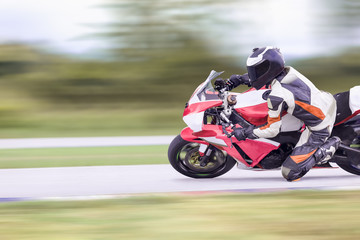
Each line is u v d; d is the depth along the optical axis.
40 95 67.25
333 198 19.45
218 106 21.42
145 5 68.31
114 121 55.78
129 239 15.56
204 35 68.62
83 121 55.88
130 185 22.02
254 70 20.12
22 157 31.59
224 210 18.16
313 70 69.94
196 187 21.44
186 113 20.91
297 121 21.00
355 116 21.84
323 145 21.14
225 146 20.95
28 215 17.88
